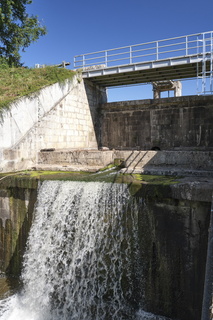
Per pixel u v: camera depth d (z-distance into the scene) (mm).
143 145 16938
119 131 17703
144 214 6621
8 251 9133
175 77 16078
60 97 13914
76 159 10766
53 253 7855
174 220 6234
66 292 7430
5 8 18594
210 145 14852
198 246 5918
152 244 6527
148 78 16422
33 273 8141
